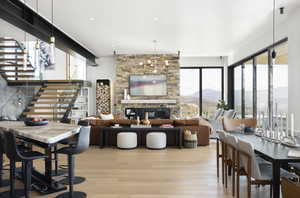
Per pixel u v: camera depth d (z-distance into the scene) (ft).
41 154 10.38
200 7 17.11
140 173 14.39
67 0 15.78
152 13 18.33
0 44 29.71
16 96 32.04
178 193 11.40
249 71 29.68
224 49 32.04
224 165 12.84
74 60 38.65
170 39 26.43
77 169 15.21
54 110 31.63
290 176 9.59
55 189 11.75
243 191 11.68
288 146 10.21
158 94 36.50
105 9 17.44
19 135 11.24
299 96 17.58
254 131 13.94
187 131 21.76
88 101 37.35
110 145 22.75
